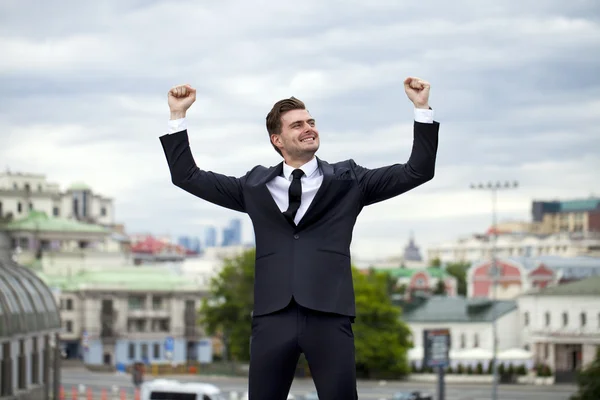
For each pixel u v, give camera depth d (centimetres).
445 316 15838
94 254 17612
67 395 10181
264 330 754
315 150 774
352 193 765
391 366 12781
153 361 16200
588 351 14888
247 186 782
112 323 16075
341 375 741
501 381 13262
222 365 14325
